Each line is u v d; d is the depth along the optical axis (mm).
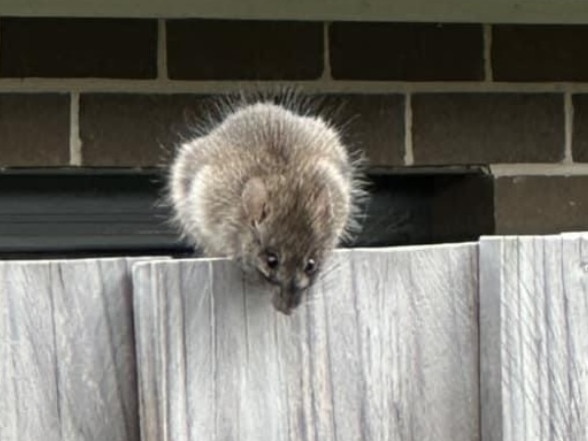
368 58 3809
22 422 1850
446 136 3857
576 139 3941
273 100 3748
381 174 3896
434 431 1978
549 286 1994
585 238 2004
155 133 3699
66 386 1861
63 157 3662
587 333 2000
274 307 1908
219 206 2701
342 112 3795
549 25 3910
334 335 1938
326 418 1929
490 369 1986
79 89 3670
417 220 4000
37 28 3646
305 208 2510
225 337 1885
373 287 1957
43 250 3855
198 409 1866
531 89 3912
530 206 3908
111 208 3857
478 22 3828
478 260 1994
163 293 1855
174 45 3705
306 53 3770
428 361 1977
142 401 1846
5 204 3824
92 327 1866
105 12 3547
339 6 3500
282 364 1913
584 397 2002
